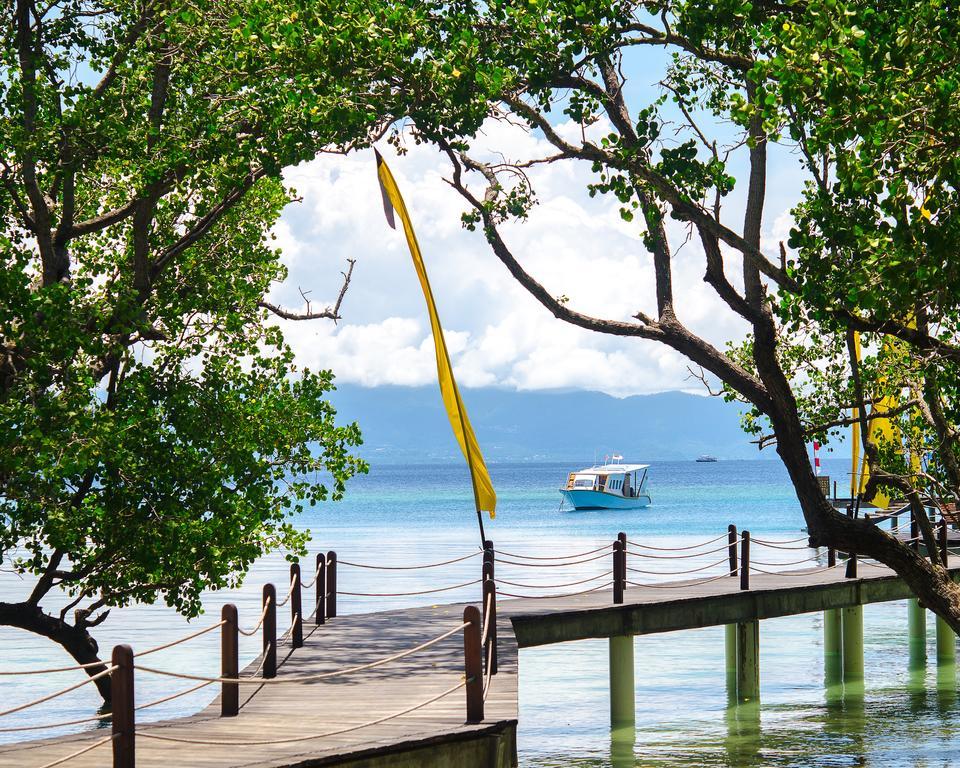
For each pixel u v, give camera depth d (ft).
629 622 65.57
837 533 52.95
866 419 54.08
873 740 62.03
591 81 53.31
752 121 51.70
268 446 57.41
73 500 53.52
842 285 41.16
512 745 37.52
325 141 49.60
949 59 34.53
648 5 50.29
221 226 61.16
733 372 58.95
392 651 52.26
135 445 52.70
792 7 45.80
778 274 46.96
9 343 50.34
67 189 51.72
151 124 49.52
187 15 47.80
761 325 53.98
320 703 40.83
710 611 69.77
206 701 71.56
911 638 96.78
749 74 36.88
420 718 37.65
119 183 58.08
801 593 75.41
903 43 34.14
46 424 47.01
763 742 61.82
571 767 56.49
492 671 46.03
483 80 45.42
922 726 65.77
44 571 54.85
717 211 48.65
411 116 48.44
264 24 45.24
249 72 47.52
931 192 35.60
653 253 61.52
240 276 60.70
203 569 55.52
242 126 51.78
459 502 438.81
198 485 54.54
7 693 73.61
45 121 49.96
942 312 41.32
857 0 39.63
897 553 52.80
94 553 55.21
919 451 59.16
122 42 51.96
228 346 59.82
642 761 57.77
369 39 44.88
